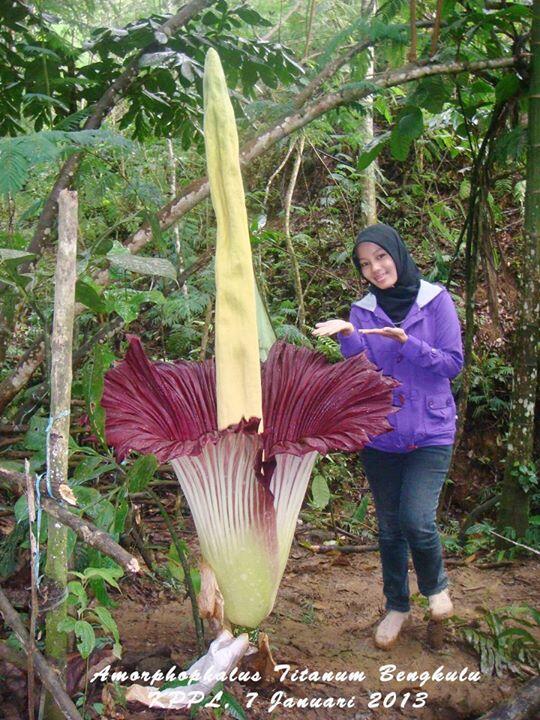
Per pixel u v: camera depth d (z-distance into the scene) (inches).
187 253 221.8
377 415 79.7
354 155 305.4
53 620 79.2
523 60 170.2
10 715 87.2
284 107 140.2
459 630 124.1
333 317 269.9
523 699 95.8
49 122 158.1
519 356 178.9
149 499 173.5
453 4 164.9
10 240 121.1
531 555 173.9
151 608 128.1
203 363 86.2
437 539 116.9
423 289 119.0
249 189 275.1
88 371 93.0
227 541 78.0
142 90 156.6
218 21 149.2
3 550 114.2
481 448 244.2
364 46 148.3
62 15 142.6
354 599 143.1
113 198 208.7
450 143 251.4
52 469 73.3
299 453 73.1
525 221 175.5
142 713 93.9
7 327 126.6
